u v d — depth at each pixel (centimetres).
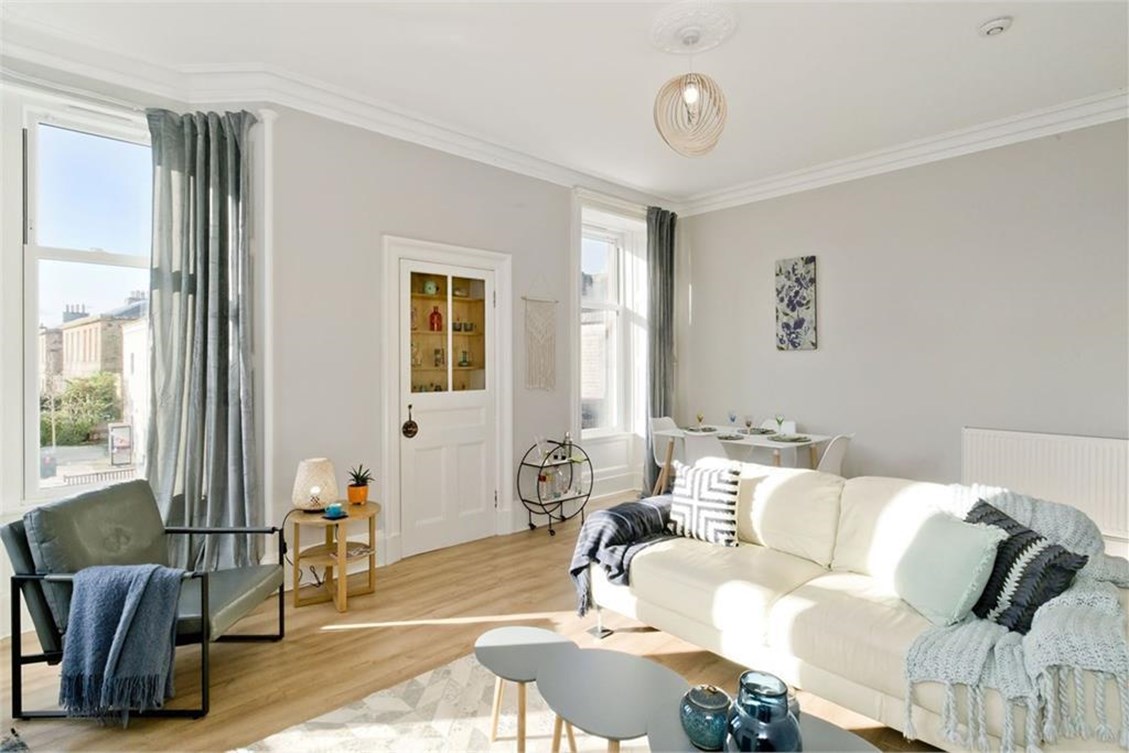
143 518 265
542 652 193
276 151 341
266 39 300
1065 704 161
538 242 485
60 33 289
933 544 215
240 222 328
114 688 209
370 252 383
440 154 420
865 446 481
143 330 329
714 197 575
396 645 277
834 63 324
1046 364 394
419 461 413
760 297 547
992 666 175
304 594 337
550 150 458
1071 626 168
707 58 319
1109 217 370
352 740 207
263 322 338
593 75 338
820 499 272
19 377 289
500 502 464
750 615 228
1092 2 269
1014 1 268
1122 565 202
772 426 524
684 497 303
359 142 377
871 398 477
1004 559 205
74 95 292
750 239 554
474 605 324
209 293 322
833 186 497
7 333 286
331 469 334
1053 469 382
